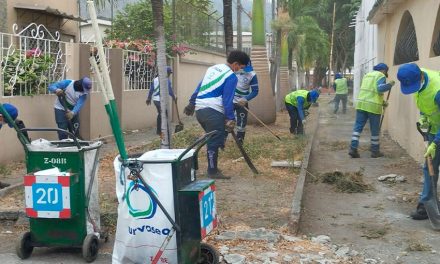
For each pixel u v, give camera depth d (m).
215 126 7.76
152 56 16.02
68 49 11.04
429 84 6.06
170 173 4.27
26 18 12.48
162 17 7.84
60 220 4.95
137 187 4.32
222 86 7.66
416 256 5.21
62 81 9.41
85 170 4.96
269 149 10.48
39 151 4.92
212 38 24.22
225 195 7.14
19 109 9.45
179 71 18.91
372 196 7.57
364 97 10.55
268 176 8.28
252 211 6.44
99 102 12.32
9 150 9.17
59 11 13.05
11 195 7.13
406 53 11.84
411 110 10.68
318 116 21.64
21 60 9.59
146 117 15.86
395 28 13.04
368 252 5.32
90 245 4.96
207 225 4.47
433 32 8.80
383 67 10.64
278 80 22.17
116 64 13.52
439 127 6.18
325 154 11.41
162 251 4.31
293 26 22.02
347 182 7.97
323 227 6.16
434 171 6.23
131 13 19.48
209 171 8.05
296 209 6.32
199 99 7.79
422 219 6.40
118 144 4.40
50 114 10.49
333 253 5.20
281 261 4.89
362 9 23.70
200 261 4.73
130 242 4.39
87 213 5.01
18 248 5.00
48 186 4.75
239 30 22.25
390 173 9.06
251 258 4.94
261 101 15.27
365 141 13.52
